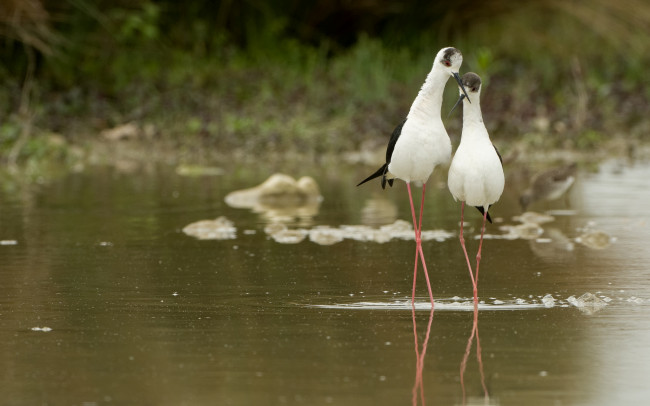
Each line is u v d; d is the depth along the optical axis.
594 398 6.91
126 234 13.09
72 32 24.97
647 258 11.47
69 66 25.59
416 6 29.34
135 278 10.62
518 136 23.08
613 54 29.77
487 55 24.58
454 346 8.12
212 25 29.05
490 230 13.39
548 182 14.11
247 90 26.02
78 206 15.28
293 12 29.92
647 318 8.91
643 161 20.47
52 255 11.79
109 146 22.16
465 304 9.50
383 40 29.81
